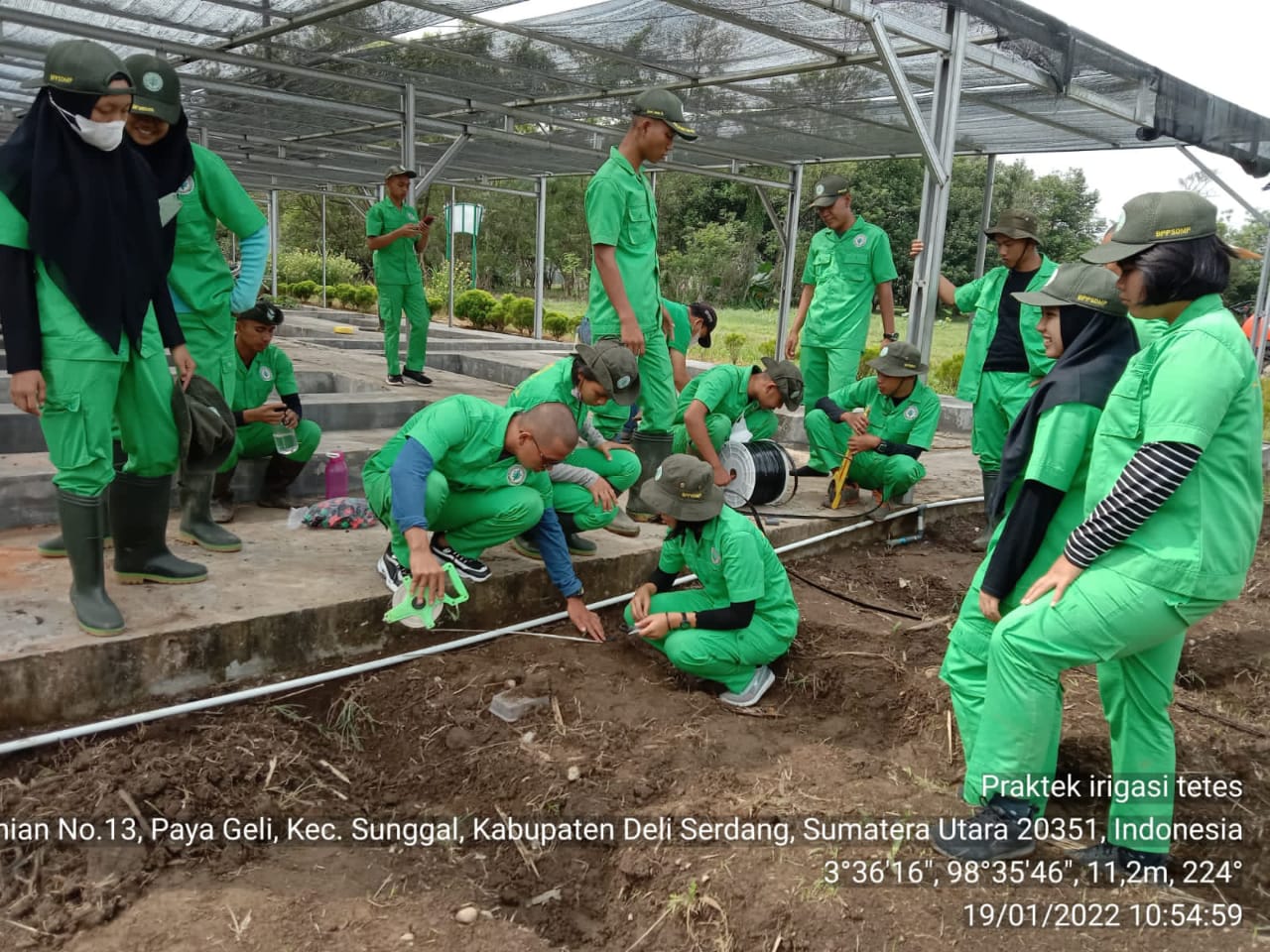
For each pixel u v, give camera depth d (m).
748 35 7.05
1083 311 2.77
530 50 7.92
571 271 37.69
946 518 6.27
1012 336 5.30
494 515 3.72
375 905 2.51
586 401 4.19
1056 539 2.70
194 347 3.88
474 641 3.91
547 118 10.09
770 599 3.76
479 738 3.30
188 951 2.25
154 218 3.16
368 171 15.75
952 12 6.09
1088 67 6.97
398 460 3.29
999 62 6.55
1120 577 2.32
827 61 7.18
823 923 2.36
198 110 11.10
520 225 37.25
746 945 2.36
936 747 3.41
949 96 6.21
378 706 3.44
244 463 5.10
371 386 8.18
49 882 2.46
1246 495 2.29
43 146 2.82
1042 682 2.50
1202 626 4.74
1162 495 2.21
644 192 4.75
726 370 5.34
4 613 3.26
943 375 11.41
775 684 3.95
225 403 3.65
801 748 3.40
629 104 9.79
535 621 4.14
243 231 3.88
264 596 3.62
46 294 2.90
